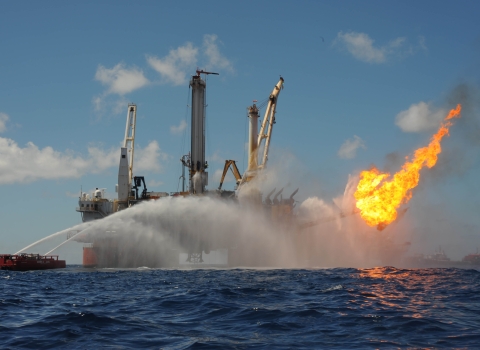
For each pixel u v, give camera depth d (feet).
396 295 139.44
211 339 85.97
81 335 89.71
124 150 434.71
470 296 135.85
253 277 239.30
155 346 81.46
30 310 121.70
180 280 224.12
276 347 79.77
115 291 171.01
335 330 92.32
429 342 81.66
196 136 452.35
